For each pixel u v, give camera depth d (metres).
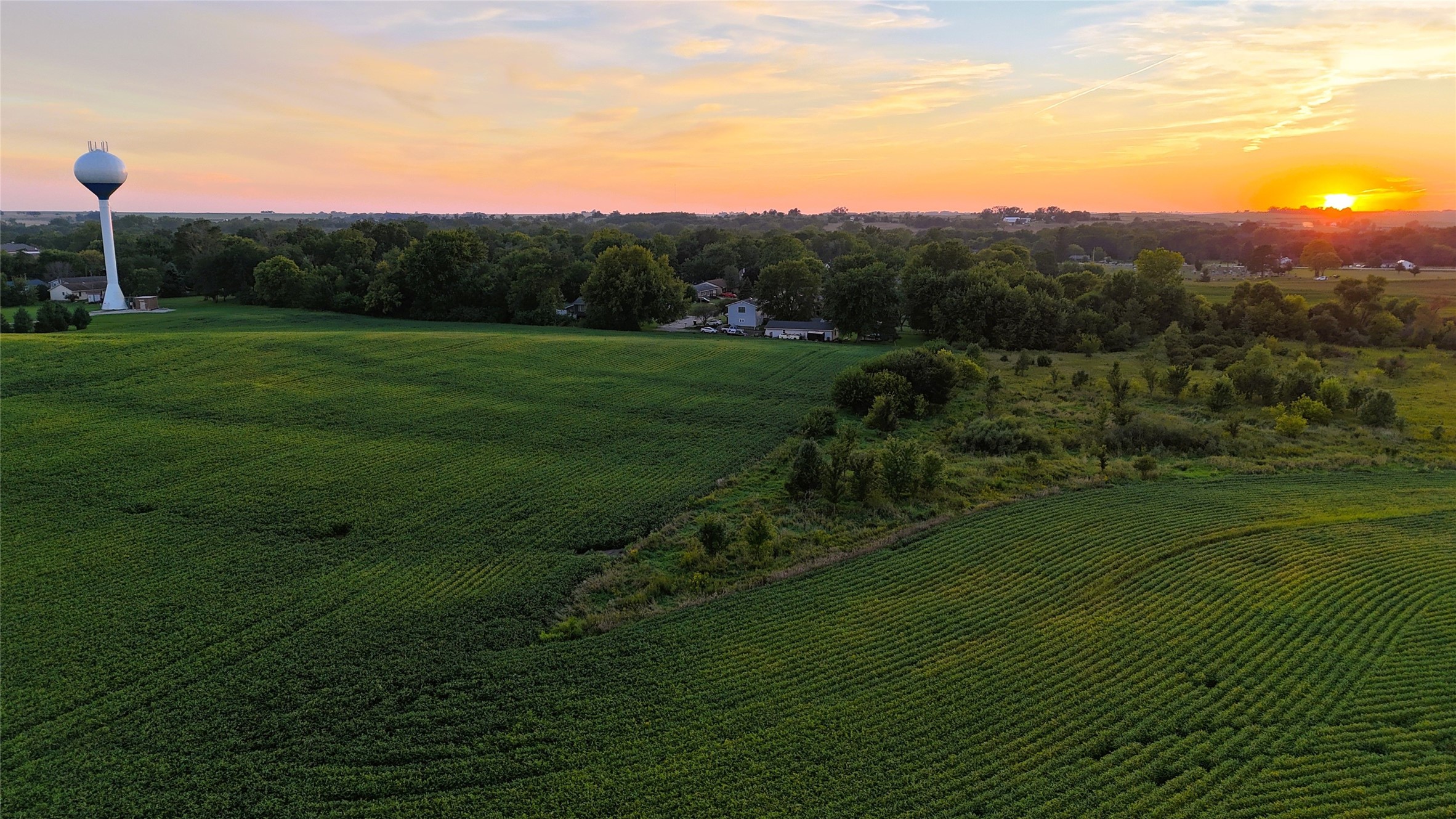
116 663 32.44
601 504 51.12
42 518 45.91
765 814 24.56
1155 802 24.70
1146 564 40.84
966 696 30.23
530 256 150.75
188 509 47.91
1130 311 124.88
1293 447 63.25
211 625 35.41
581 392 80.69
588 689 31.02
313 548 43.56
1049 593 38.19
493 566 42.12
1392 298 134.25
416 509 49.31
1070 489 53.75
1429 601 36.66
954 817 24.28
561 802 25.16
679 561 42.75
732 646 33.97
